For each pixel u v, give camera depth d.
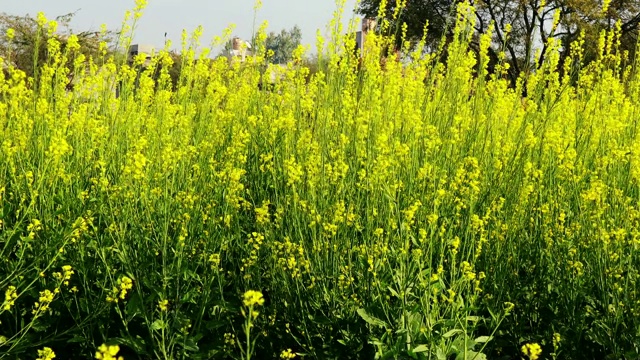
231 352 3.23
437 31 23.05
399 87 5.12
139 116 4.82
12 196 3.88
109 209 3.69
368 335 3.17
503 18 20.89
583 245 3.47
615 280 3.30
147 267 3.52
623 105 5.75
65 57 4.92
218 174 3.91
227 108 5.41
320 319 3.24
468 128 4.66
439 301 3.16
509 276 3.56
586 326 3.39
